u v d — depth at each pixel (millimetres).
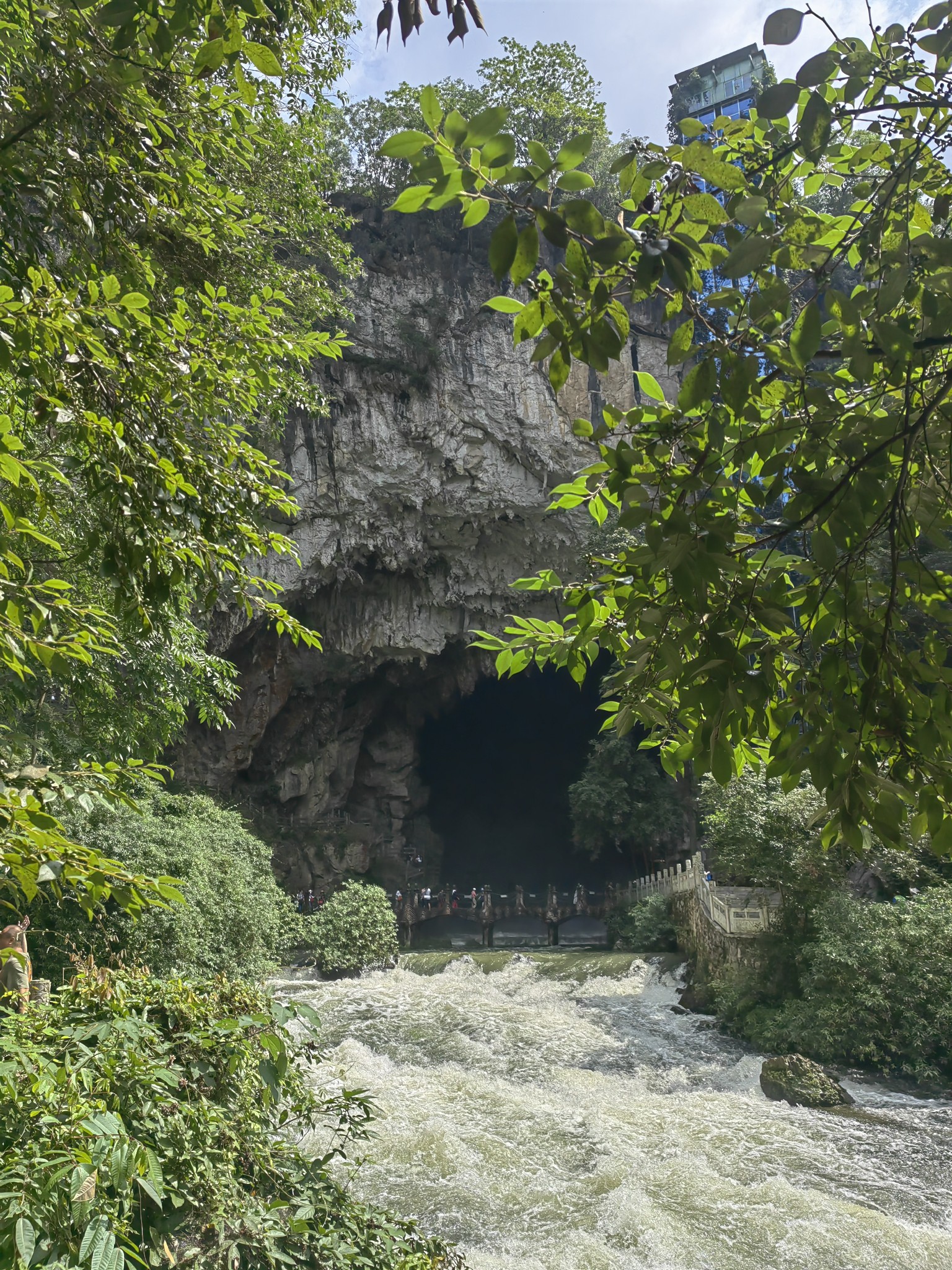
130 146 3939
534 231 1571
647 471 2158
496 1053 13273
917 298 1854
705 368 1835
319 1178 4113
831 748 2029
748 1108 10320
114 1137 2773
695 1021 14805
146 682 8086
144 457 3525
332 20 8375
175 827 12805
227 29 2496
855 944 11938
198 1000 4012
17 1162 2521
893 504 1983
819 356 1978
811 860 13430
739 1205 7586
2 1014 3564
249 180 8992
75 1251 2482
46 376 3150
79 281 3715
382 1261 3883
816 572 2201
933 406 1889
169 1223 3148
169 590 3621
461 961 20641
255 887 14531
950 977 11430
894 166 2096
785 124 2201
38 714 7828
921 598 2324
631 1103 10680
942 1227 7289
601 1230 7227
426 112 1513
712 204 1765
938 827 2143
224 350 4422
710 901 16828
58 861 2322
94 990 3791
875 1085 11047
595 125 28875
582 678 2889
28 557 3455
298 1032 13531
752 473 2420
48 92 3412
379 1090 10945
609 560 2590
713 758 2061
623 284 1796
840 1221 7223
